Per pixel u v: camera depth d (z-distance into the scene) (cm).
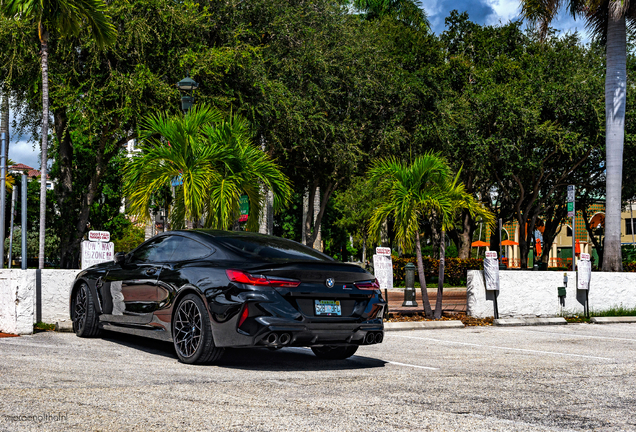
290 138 2092
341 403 458
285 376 575
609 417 441
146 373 561
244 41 2066
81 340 775
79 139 2094
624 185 3091
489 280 1246
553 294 1350
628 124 2697
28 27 1647
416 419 415
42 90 1645
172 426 380
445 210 1129
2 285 844
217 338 590
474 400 486
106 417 397
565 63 2955
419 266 1234
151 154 966
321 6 2222
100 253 914
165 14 1747
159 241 729
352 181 2552
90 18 1568
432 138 2455
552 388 552
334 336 606
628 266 3144
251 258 625
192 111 1047
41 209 1556
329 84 2183
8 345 716
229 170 1005
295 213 4309
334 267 624
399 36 2805
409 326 1106
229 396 470
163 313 654
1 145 1445
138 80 1664
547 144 2805
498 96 2628
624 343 959
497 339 980
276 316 576
